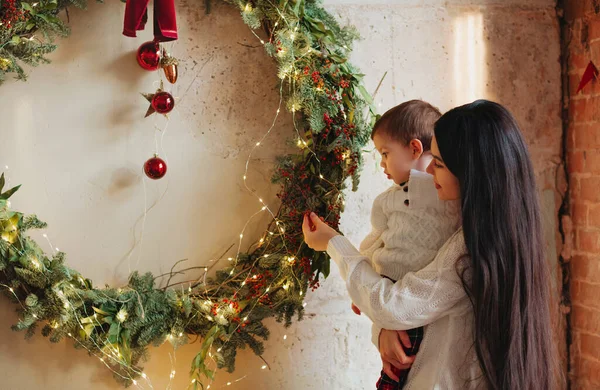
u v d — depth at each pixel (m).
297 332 2.21
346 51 2.07
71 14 2.04
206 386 2.16
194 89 2.12
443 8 2.27
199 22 2.11
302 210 2.04
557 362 1.72
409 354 1.67
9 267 1.94
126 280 2.10
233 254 2.16
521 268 1.51
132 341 2.00
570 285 2.37
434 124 1.61
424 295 1.55
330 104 1.96
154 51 2.02
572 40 2.31
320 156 2.04
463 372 1.57
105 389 2.10
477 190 1.50
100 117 2.07
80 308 1.96
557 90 2.35
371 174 2.23
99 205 2.08
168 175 2.12
